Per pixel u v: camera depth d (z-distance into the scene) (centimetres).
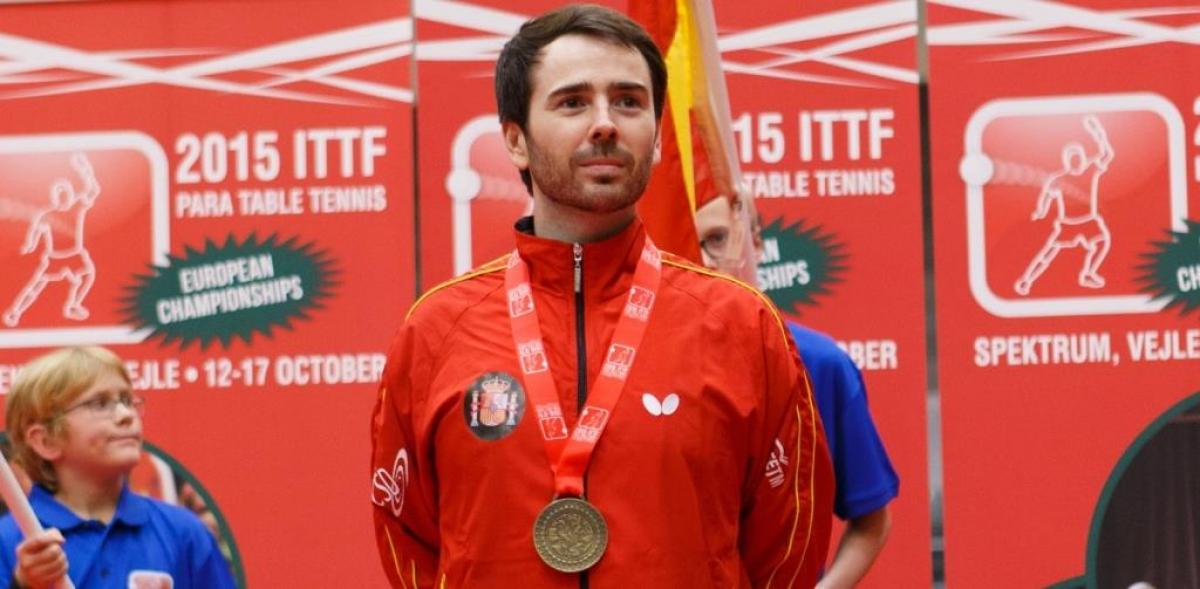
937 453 464
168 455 477
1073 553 460
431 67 480
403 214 480
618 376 228
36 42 486
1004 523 461
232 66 484
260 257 481
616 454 223
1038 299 465
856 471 347
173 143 484
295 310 480
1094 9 466
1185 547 458
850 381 348
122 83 486
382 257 479
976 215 468
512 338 233
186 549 375
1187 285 462
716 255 347
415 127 480
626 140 231
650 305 235
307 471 476
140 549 365
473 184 478
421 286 479
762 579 240
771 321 236
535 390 228
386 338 478
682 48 343
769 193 472
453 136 479
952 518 462
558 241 237
